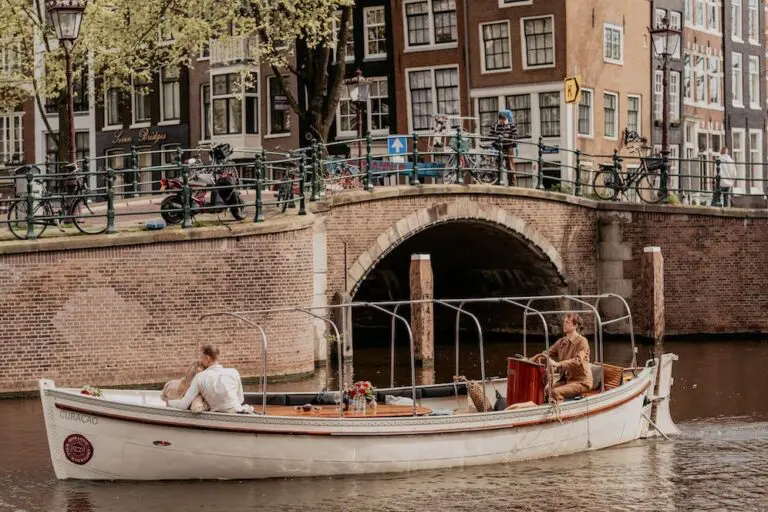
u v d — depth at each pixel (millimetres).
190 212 28797
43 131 57781
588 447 22297
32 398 26594
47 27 41406
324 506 18781
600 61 48625
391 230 33719
